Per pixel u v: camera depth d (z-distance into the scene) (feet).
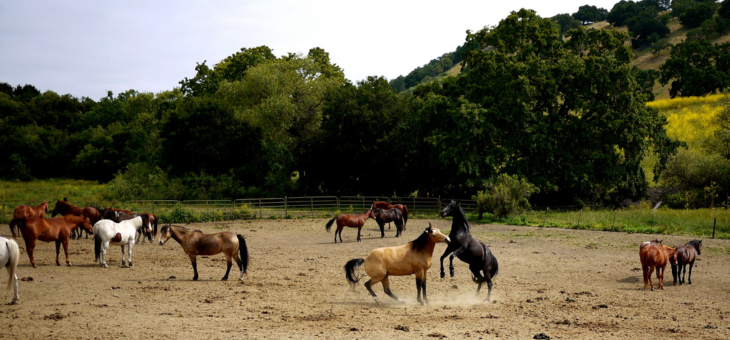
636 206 119.96
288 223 101.09
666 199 121.60
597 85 113.50
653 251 42.96
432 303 38.73
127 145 224.12
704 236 74.38
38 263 54.44
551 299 40.04
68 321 31.24
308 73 161.68
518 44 122.31
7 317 31.76
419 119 118.21
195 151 137.18
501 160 112.27
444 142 110.63
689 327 31.58
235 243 47.16
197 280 47.03
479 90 118.83
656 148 122.83
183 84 194.18
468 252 39.09
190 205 116.57
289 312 35.12
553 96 114.11
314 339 28.02
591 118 120.78
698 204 114.32
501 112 112.37
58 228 52.26
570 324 32.12
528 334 29.50
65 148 240.73
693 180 121.39
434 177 129.70
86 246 69.77
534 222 94.32
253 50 188.85
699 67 292.81
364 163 133.69
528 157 115.14
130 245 54.39
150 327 30.27
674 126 186.50
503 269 53.67
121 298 38.58
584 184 113.50
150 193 131.95
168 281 46.09
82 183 213.46
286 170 145.69
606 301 39.27
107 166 221.25
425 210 118.93
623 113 114.73
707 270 52.31
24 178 223.30
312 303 38.27
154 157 157.79
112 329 29.66
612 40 119.85
